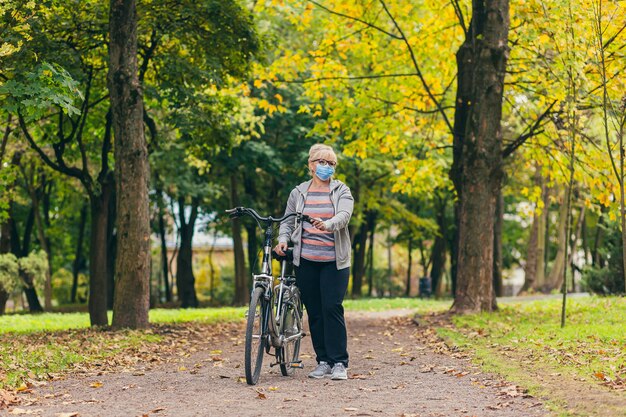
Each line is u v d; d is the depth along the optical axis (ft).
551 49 47.88
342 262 24.90
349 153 59.67
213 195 104.99
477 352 30.53
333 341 25.00
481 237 49.11
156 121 64.85
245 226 114.01
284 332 24.68
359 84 58.85
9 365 27.30
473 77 49.70
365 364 29.14
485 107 48.73
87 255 136.46
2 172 56.18
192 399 21.31
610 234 67.36
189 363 30.91
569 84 43.80
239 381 24.54
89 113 58.44
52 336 41.57
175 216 128.77
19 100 37.22
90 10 48.47
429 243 166.50
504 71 48.85
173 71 49.83
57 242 137.08
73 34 49.26
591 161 51.19
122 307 44.57
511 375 24.20
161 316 65.16
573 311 49.57
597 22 38.47
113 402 21.22
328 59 56.85
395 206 116.57
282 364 25.21
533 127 53.01
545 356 28.12
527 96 54.95
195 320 58.29
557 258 116.98
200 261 170.19
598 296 65.05
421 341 37.63
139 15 49.75
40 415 19.15
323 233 24.98
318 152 25.27
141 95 44.65
